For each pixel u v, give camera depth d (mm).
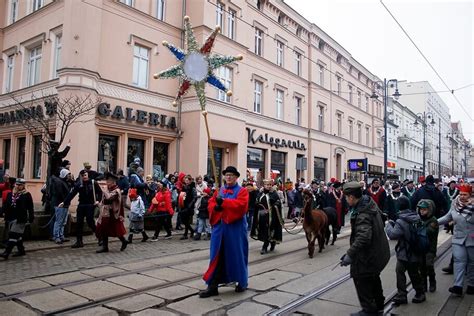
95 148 15211
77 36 14758
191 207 11734
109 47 16109
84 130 14523
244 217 6480
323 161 31141
